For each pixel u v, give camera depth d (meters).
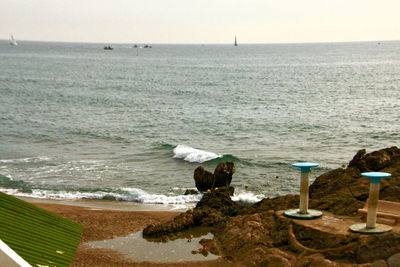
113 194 25.64
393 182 18.25
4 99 66.94
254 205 20.03
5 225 12.78
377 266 13.49
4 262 8.26
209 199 21.91
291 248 15.28
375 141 40.59
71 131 44.81
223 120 51.81
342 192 18.50
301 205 16.64
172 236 18.72
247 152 36.59
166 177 29.44
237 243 16.70
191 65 163.50
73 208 22.97
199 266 15.97
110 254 17.23
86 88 83.50
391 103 64.00
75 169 31.02
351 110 58.16
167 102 67.00
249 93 78.69
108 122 50.25
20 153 35.59
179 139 42.00
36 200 24.77
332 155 35.53
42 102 64.81
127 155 35.31
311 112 57.19
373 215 14.62
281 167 31.66
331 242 14.67
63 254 12.45
